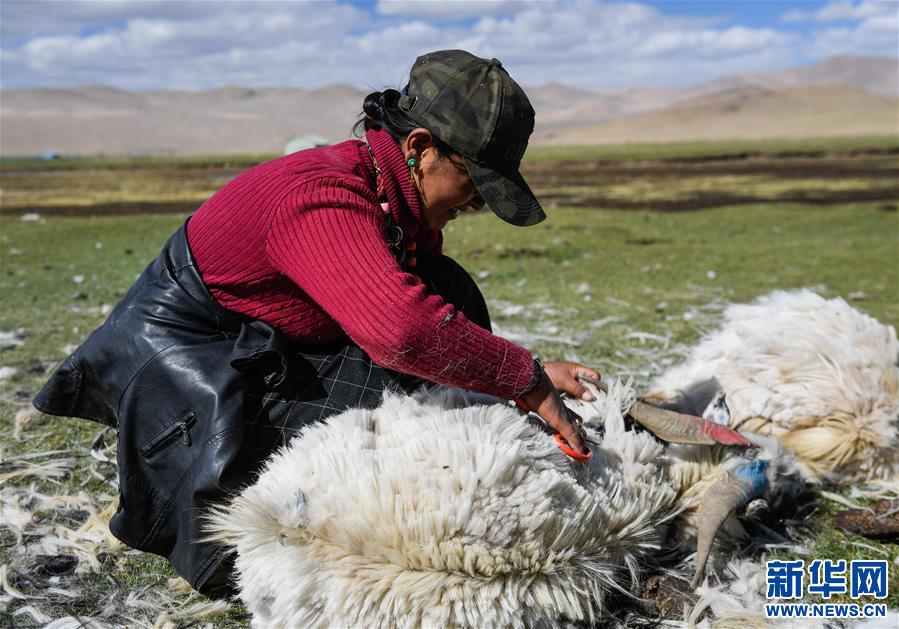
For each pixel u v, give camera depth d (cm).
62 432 361
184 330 216
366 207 198
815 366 293
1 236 1152
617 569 220
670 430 244
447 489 187
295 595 184
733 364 307
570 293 686
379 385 224
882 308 613
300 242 193
